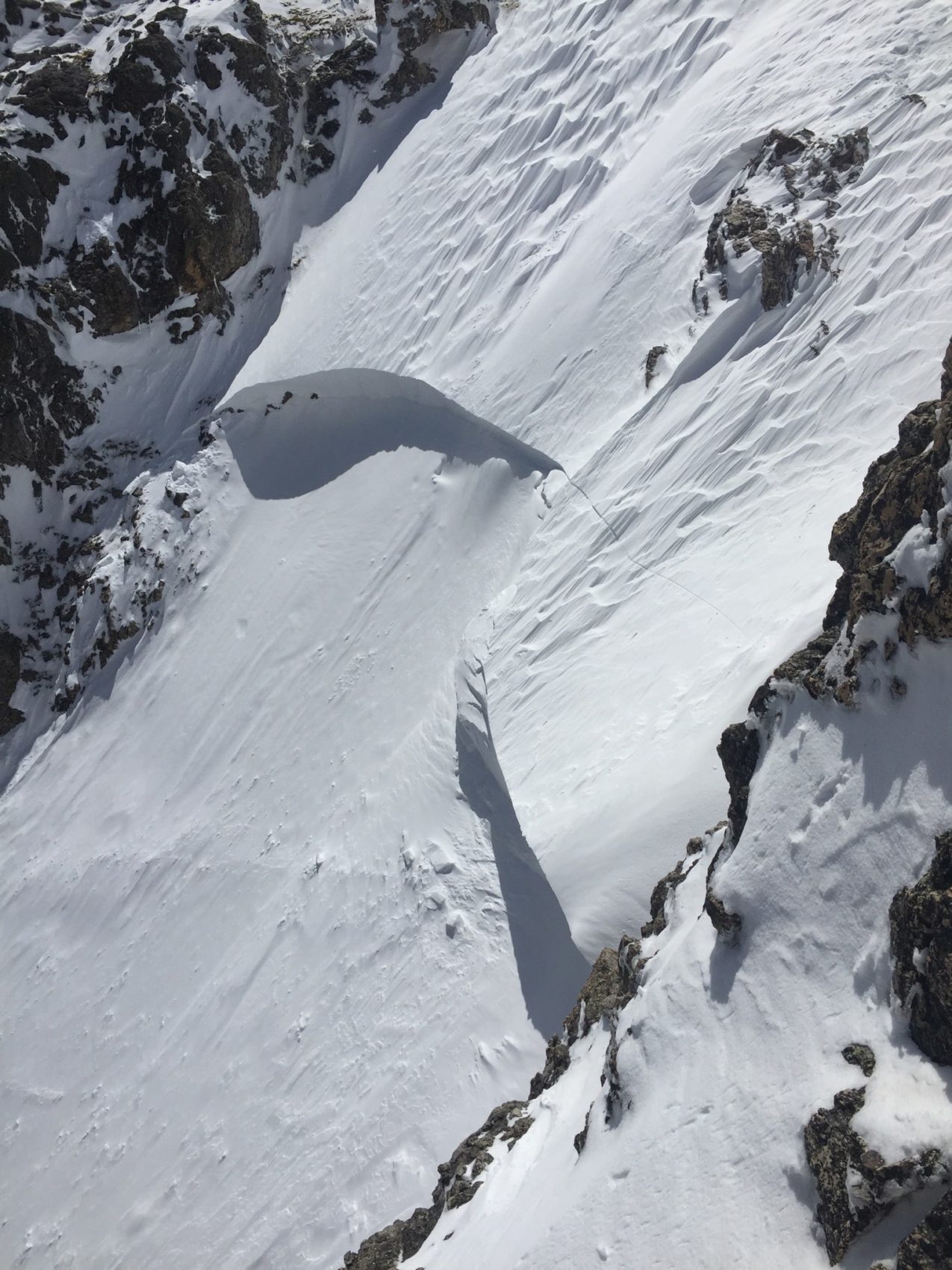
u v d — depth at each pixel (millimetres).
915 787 6191
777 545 12711
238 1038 15273
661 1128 6809
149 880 18281
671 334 16281
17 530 21922
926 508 6430
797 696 7426
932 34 16078
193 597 20719
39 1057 17234
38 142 22219
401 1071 13211
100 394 22391
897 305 13750
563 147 20234
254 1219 13273
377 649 18156
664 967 7891
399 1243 9648
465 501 18312
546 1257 6812
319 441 21125
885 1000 5934
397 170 22766
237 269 22891
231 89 23047
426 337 20125
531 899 13492
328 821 16766
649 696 12570
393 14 23562
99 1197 15102
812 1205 5676
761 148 16656
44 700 21406
